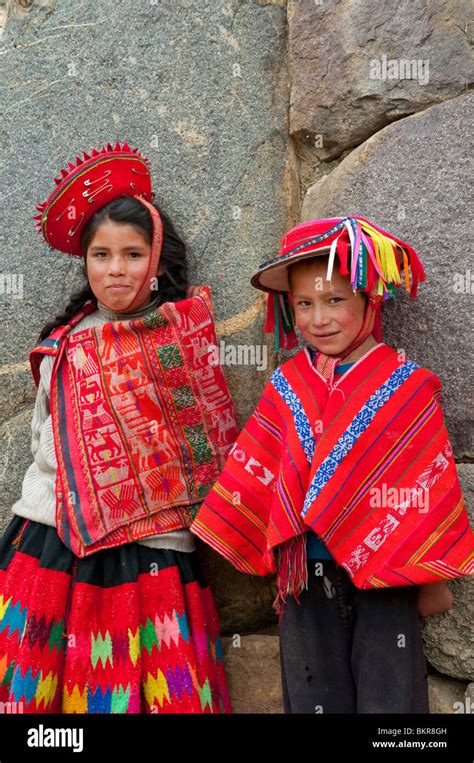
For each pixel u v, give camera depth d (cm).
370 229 171
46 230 202
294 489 175
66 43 226
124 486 191
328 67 210
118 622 187
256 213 217
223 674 203
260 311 215
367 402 173
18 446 225
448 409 187
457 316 186
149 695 186
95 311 210
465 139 188
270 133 219
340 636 177
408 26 199
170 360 194
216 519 185
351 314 173
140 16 222
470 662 186
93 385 194
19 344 226
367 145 203
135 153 203
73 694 183
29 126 228
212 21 219
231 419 202
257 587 217
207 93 219
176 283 207
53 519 193
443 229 188
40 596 187
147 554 193
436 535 167
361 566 169
